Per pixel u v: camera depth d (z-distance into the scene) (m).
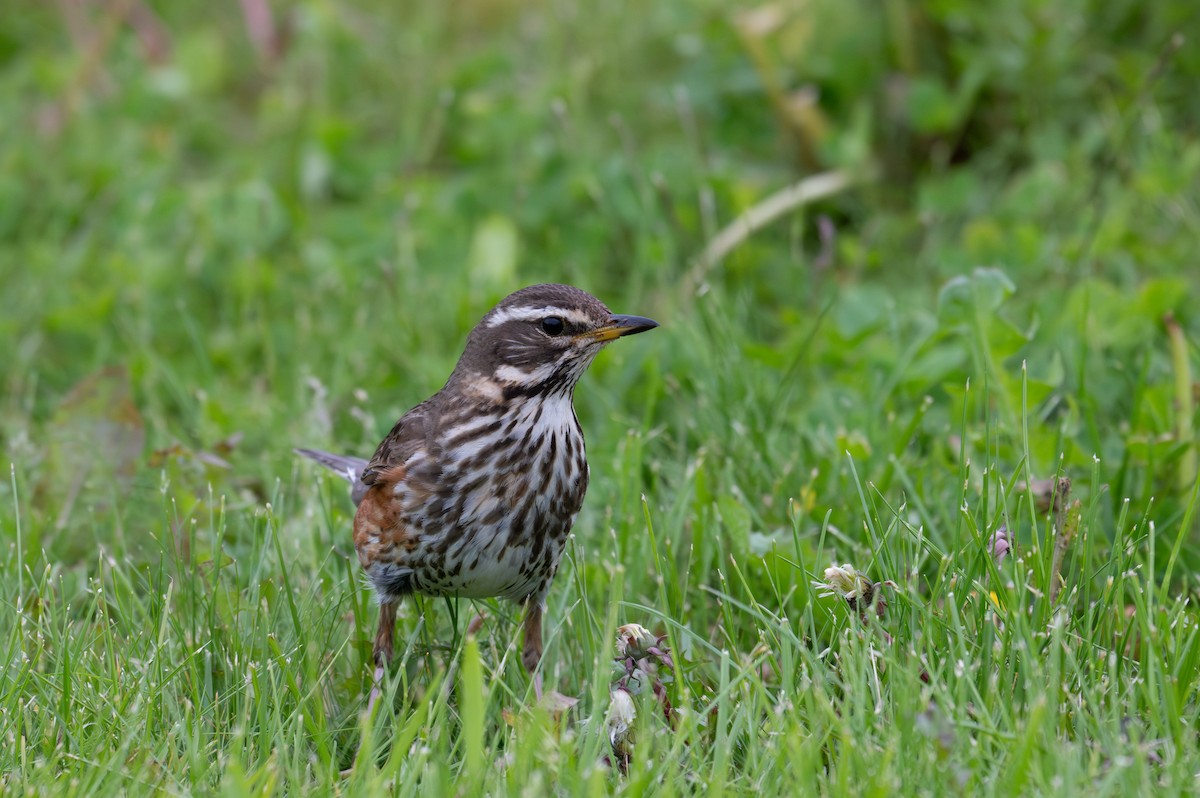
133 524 10.72
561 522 8.94
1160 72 14.52
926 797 7.00
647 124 16.95
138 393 13.25
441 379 12.84
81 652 8.59
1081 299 11.91
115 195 15.79
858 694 7.57
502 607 9.80
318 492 10.52
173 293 14.52
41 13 20.39
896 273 14.63
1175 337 10.47
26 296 14.55
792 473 10.82
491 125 16.17
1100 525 9.86
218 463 10.77
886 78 16.47
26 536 10.33
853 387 11.76
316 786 7.56
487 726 8.44
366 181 16.55
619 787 7.32
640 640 8.09
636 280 13.91
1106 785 6.74
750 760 7.47
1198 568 9.70
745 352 12.14
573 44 18.30
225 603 9.17
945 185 15.16
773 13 16.20
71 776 7.40
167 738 7.88
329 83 18.19
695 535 9.97
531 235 15.34
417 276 14.54
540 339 8.84
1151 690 7.50
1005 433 10.43
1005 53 15.78
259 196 15.09
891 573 8.59
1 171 16.48
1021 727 7.38
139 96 17.52
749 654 8.84
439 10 19.31
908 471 10.52
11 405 13.16
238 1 20.12
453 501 8.67
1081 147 14.92
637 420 12.31
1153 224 14.43
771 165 16.38
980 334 10.58
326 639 9.12
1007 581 8.46
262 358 13.93
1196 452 10.20
